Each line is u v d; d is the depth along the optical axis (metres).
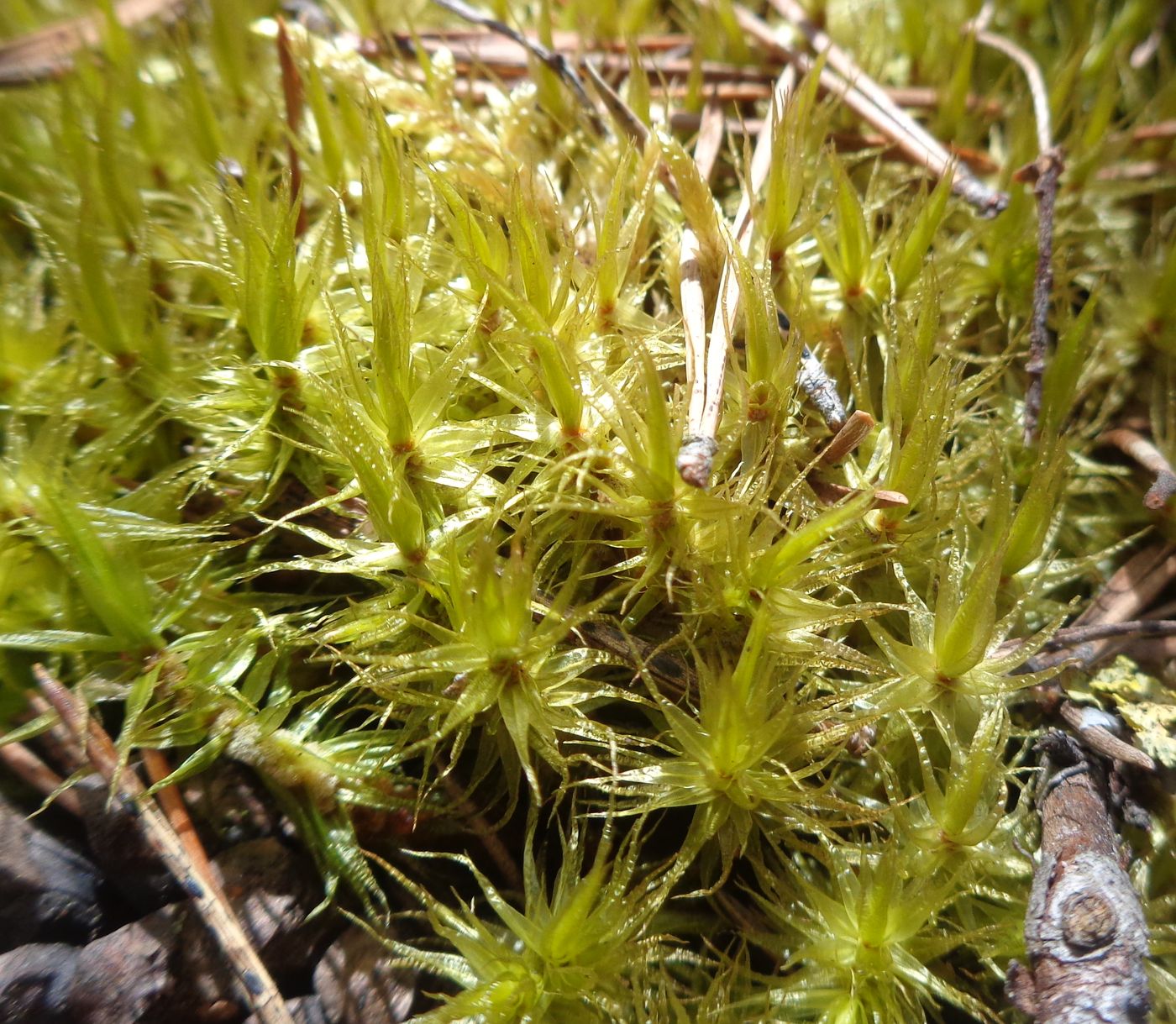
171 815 0.05
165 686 0.06
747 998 0.05
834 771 0.05
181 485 0.06
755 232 0.07
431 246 0.06
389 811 0.06
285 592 0.06
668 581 0.05
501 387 0.06
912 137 0.08
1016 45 0.09
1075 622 0.07
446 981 0.05
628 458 0.05
